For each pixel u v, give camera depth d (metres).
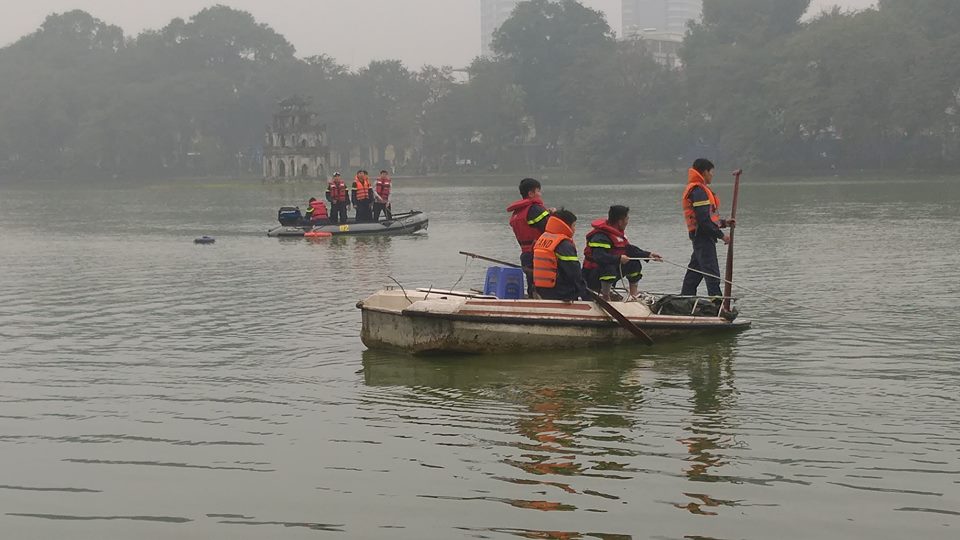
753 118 101.94
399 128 134.75
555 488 6.95
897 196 53.78
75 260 24.33
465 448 7.86
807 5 116.81
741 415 8.67
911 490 6.82
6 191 116.69
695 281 13.32
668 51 188.12
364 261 22.89
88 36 168.12
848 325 12.98
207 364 11.11
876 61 92.62
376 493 6.91
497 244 27.64
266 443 8.07
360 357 11.40
